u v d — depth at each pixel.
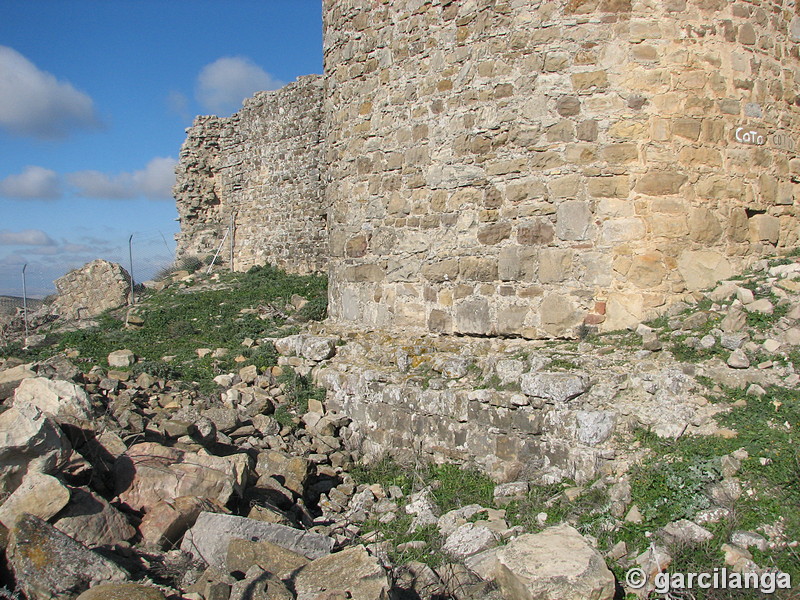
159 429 6.32
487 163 7.26
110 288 15.40
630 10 6.70
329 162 9.27
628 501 4.71
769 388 5.25
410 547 4.93
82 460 5.00
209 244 21.28
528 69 6.99
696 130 6.72
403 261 8.02
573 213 6.77
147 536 4.64
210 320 11.55
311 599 3.86
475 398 6.20
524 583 3.77
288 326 10.95
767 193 7.18
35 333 12.65
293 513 5.60
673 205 6.62
